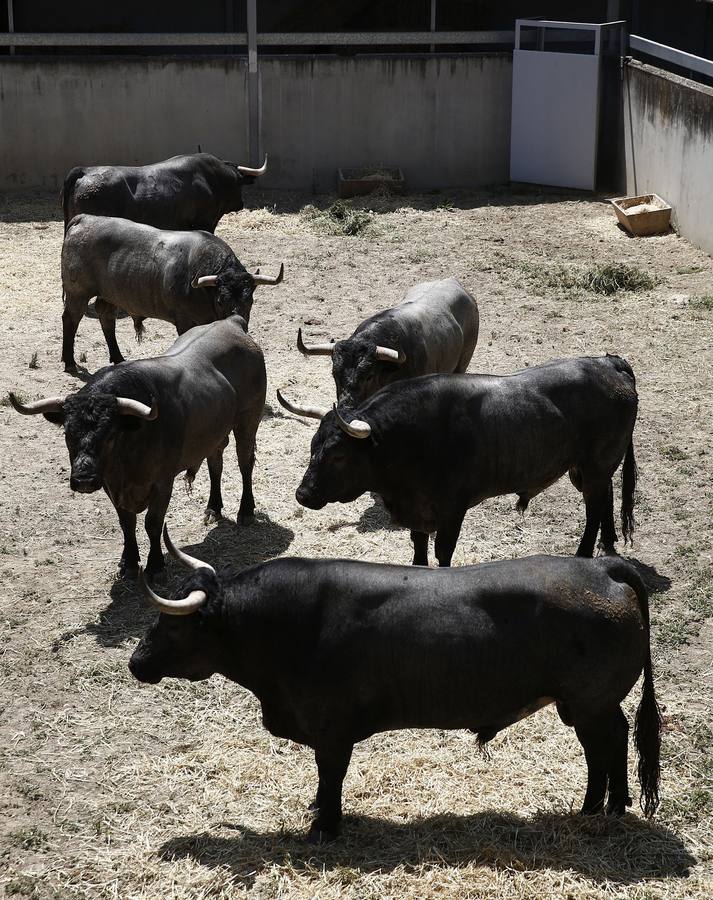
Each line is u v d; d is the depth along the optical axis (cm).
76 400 805
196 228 1611
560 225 1861
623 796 621
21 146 2045
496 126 2128
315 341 1373
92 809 652
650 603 845
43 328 1438
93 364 1326
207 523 979
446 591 588
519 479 823
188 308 1180
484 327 1425
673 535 950
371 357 932
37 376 1284
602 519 888
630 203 1877
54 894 587
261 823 634
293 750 697
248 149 2098
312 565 601
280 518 989
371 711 594
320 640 584
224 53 2355
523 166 2105
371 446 774
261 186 2123
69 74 2017
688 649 792
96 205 1531
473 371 1276
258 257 1708
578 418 830
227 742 705
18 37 2033
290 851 604
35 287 1579
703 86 1728
